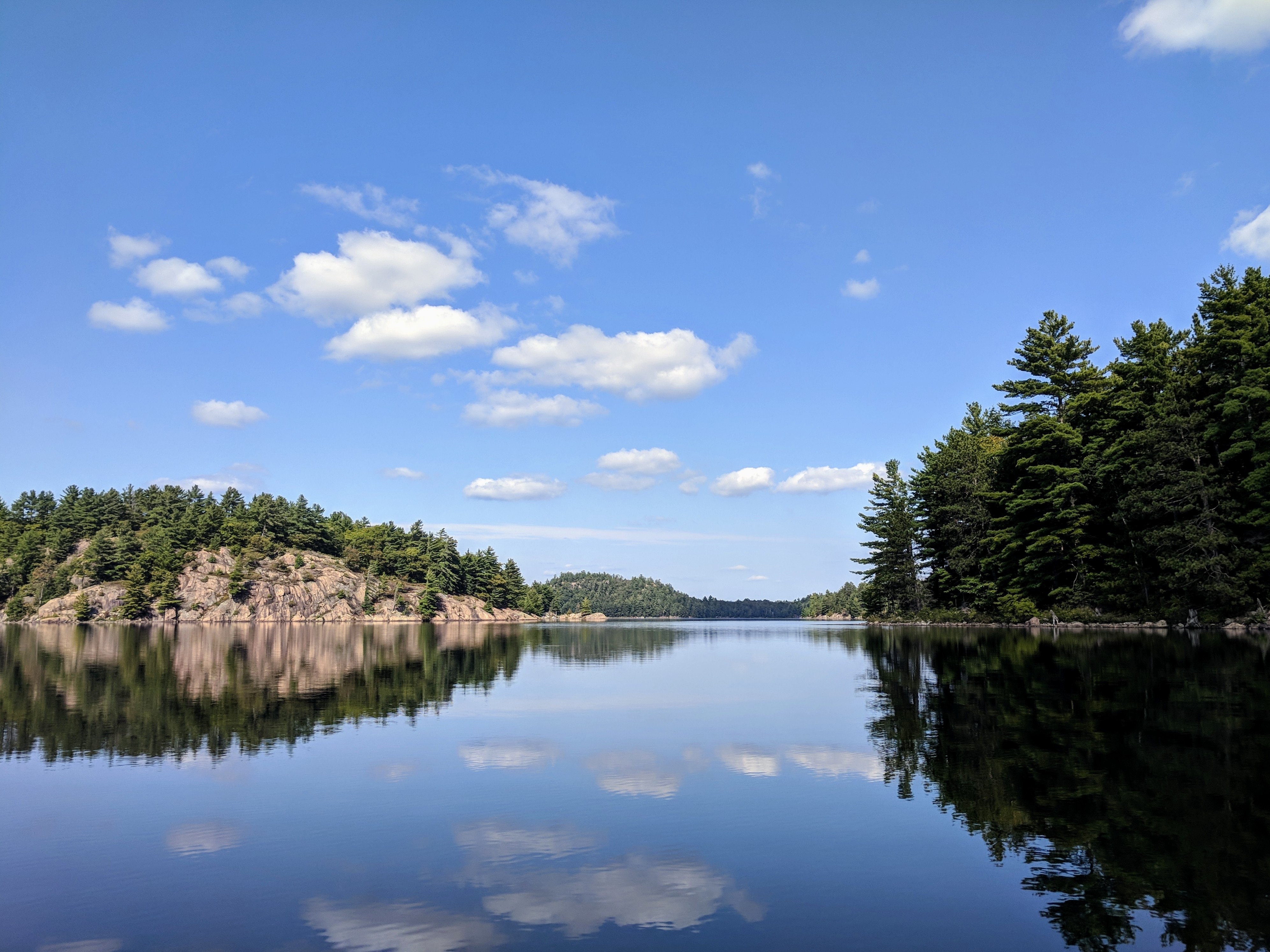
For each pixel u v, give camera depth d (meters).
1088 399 58.75
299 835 10.75
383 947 7.27
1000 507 69.81
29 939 7.55
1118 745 15.40
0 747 17.28
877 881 8.88
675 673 36.38
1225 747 14.99
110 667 41.06
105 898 8.57
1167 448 48.34
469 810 11.96
